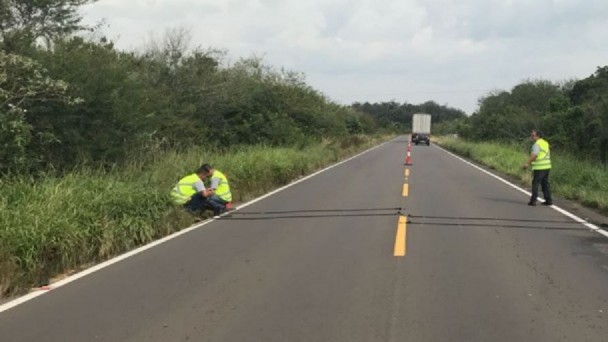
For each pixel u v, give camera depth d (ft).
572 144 94.38
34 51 40.65
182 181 39.96
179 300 20.53
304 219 38.86
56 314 19.01
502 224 37.17
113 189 32.91
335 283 22.67
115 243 28.76
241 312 19.16
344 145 151.23
